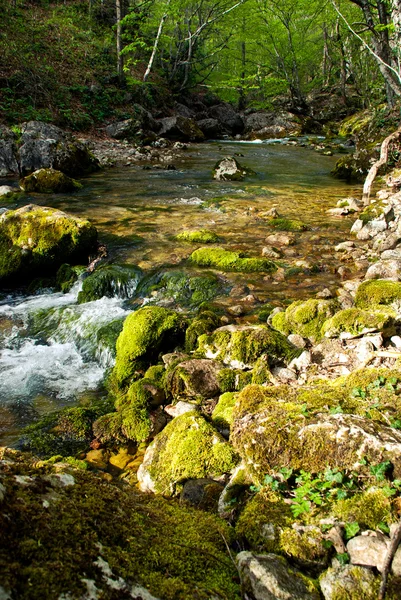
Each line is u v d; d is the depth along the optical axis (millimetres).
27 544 1521
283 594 1792
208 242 7297
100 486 2117
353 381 3242
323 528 2119
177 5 23859
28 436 3645
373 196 10352
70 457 3332
